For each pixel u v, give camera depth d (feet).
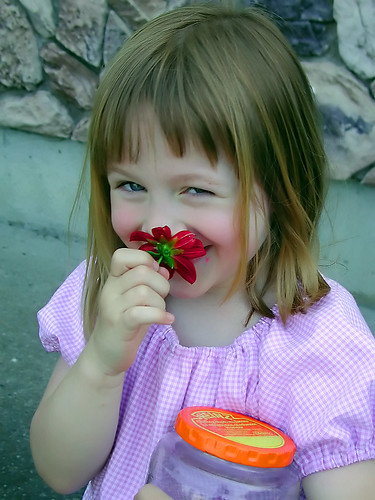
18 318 9.10
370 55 8.73
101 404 4.35
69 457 4.44
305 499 4.49
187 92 3.94
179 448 4.07
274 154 4.30
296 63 4.64
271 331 4.51
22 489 6.33
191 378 4.52
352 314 4.56
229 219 4.06
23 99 11.14
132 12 10.16
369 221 9.30
